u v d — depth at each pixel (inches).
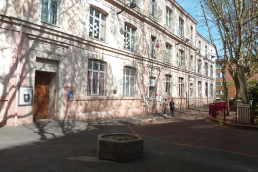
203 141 289.4
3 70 313.6
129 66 608.4
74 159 179.9
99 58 495.8
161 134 346.3
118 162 177.8
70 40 422.0
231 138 313.0
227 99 604.4
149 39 700.7
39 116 402.3
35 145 219.3
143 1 668.1
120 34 566.6
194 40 1138.7
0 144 215.2
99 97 493.4
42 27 362.6
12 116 323.6
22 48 338.3
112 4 537.6
